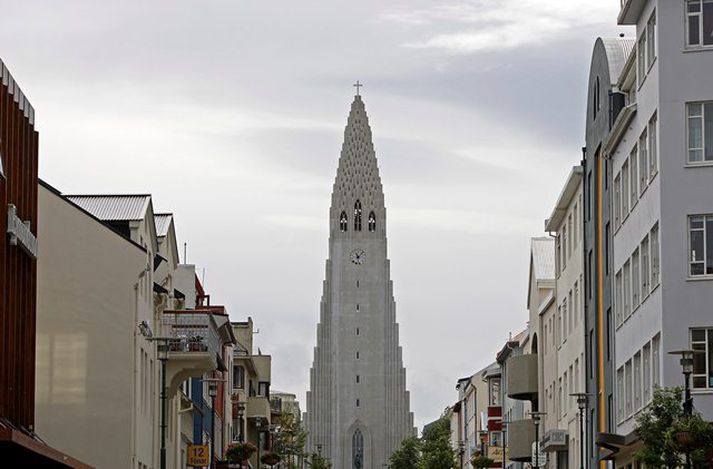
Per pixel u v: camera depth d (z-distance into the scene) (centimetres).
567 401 12306
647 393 8006
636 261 8425
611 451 9494
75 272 8475
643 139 8169
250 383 19625
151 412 9450
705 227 7438
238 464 13625
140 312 8812
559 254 12900
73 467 5756
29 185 6450
